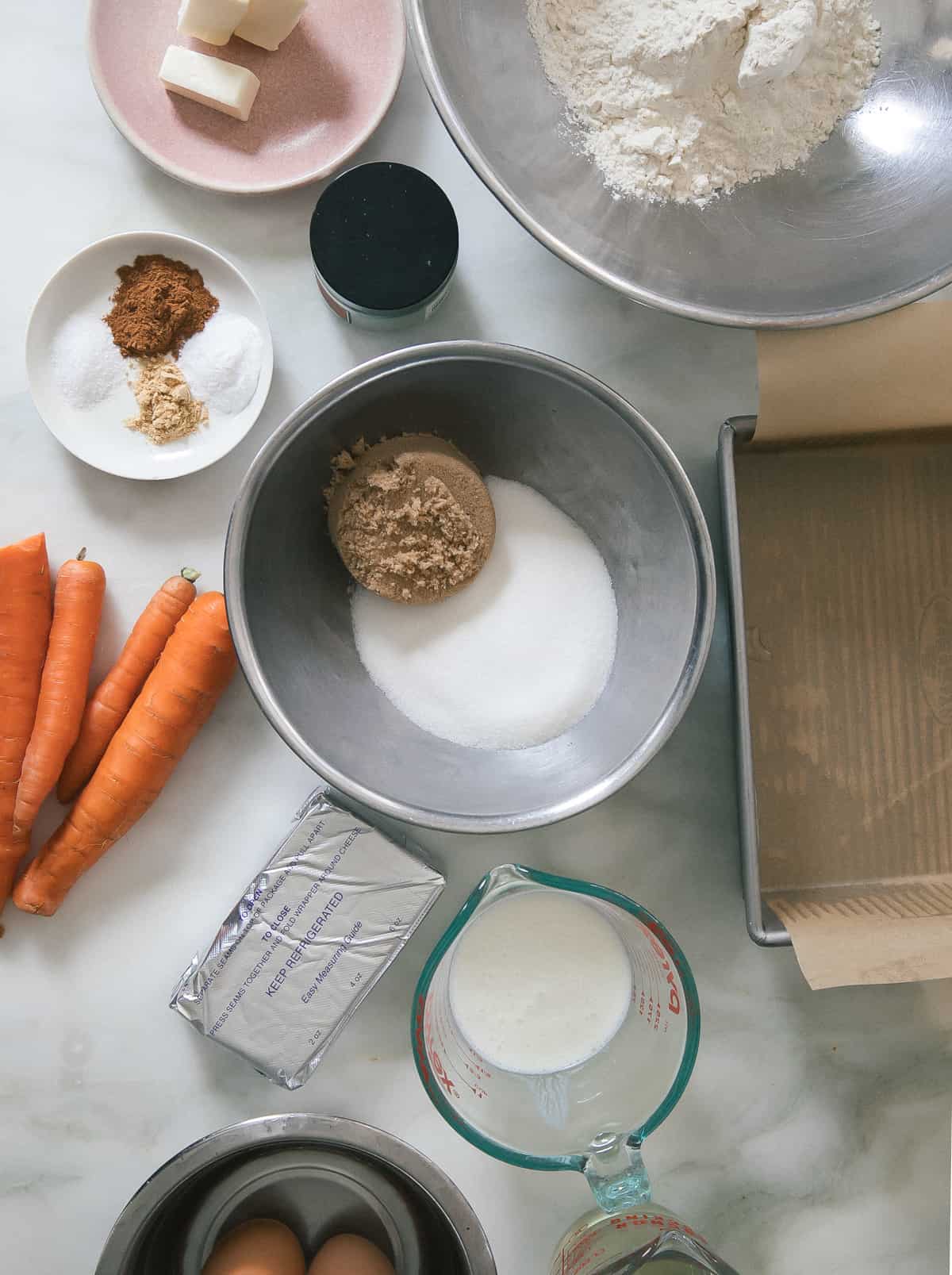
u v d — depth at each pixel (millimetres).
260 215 1033
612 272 871
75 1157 1028
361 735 940
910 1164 1061
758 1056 1059
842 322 851
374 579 956
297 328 1036
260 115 1009
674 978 902
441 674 976
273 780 1039
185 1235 1022
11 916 1034
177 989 957
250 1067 1037
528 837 1049
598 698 986
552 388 906
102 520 1032
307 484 946
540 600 990
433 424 985
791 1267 1055
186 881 1038
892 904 971
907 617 1033
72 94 1018
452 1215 916
